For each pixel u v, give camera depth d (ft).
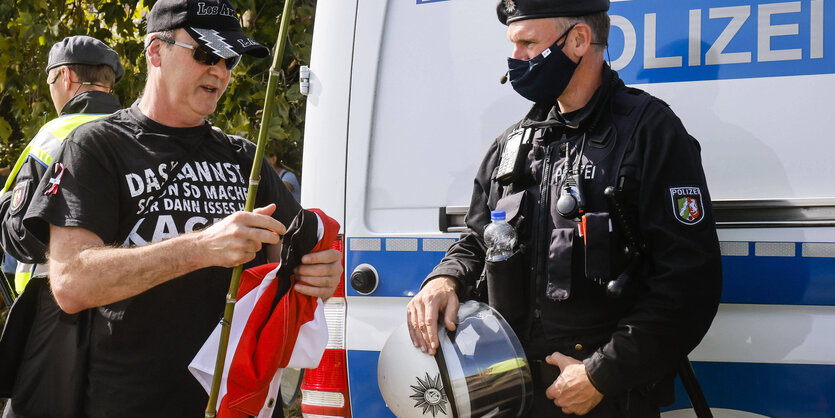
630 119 6.27
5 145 18.85
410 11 8.22
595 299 6.28
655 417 6.40
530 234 6.53
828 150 6.91
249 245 5.27
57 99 9.65
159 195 6.04
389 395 6.53
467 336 6.30
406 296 8.05
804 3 6.97
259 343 5.68
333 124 8.41
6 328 6.09
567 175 6.33
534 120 6.83
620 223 6.10
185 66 6.03
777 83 7.04
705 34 7.25
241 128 16.42
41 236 5.91
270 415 6.07
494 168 7.08
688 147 6.15
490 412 6.21
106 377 5.92
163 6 6.08
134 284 5.50
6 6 17.24
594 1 6.43
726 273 7.09
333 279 5.93
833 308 6.84
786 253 6.95
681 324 5.90
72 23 18.15
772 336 7.00
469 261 7.00
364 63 8.34
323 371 8.33
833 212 6.82
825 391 6.86
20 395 6.05
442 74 8.07
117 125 6.10
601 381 5.97
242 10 16.40
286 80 18.10
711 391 7.16
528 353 6.56
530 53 6.55
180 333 5.98
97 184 5.82
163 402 5.94
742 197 7.09
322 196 8.41
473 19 8.00
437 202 8.02
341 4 8.48
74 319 5.96
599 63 6.55
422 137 8.11
